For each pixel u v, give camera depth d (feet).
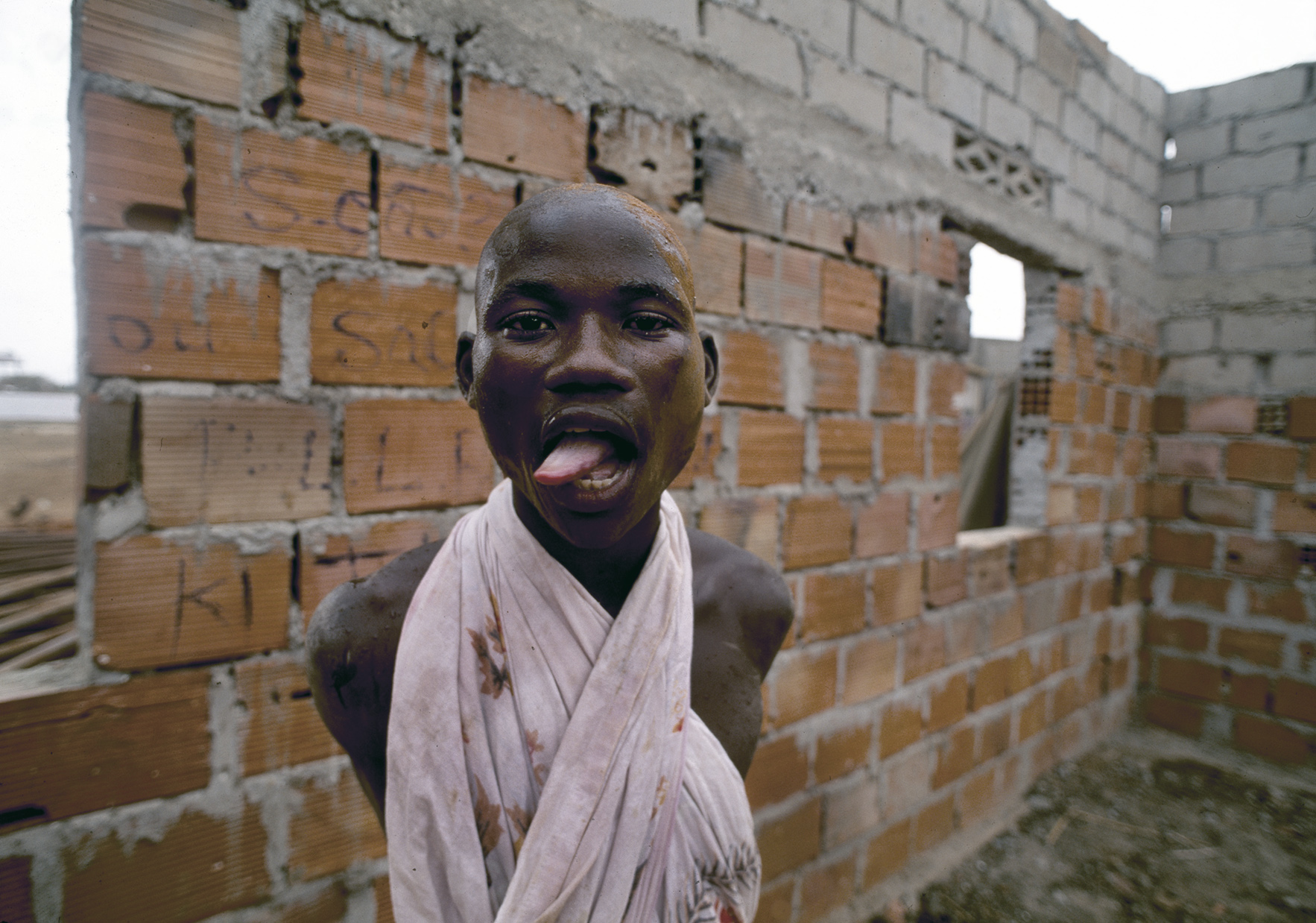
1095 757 11.44
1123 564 12.10
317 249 3.97
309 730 4.13
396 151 4.18
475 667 1.99
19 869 3.44
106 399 3.48
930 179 7.64
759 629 2.75
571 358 1.73
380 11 4.07
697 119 5.54
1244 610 11.73
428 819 1.94
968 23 7.97
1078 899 8.07
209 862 3.90
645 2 5.17
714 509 5.97
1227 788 10.58
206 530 3.76
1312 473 11.06
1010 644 9.57
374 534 4.25
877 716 7.65
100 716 3.57
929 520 8.00
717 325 5.84
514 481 1.94
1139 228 11.78
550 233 1.82
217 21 3.62
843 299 6.81
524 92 4.63
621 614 2.04
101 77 3.36
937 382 7.95
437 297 4.37
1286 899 8.16
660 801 1.97
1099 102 10.41
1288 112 11.10
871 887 7.86
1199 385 12.10
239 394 3.80
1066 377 10.41
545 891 1.79
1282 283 11.24
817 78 6.39
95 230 3.40
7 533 12.57
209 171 3.65
